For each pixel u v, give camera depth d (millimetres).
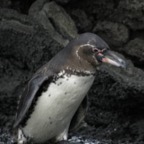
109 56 13180
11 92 17094
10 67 17453
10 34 17266
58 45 17062
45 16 18328
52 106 13391
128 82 16500
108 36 18906
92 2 19172
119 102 16734
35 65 17188
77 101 13445
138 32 18797
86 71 13203
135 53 18641
